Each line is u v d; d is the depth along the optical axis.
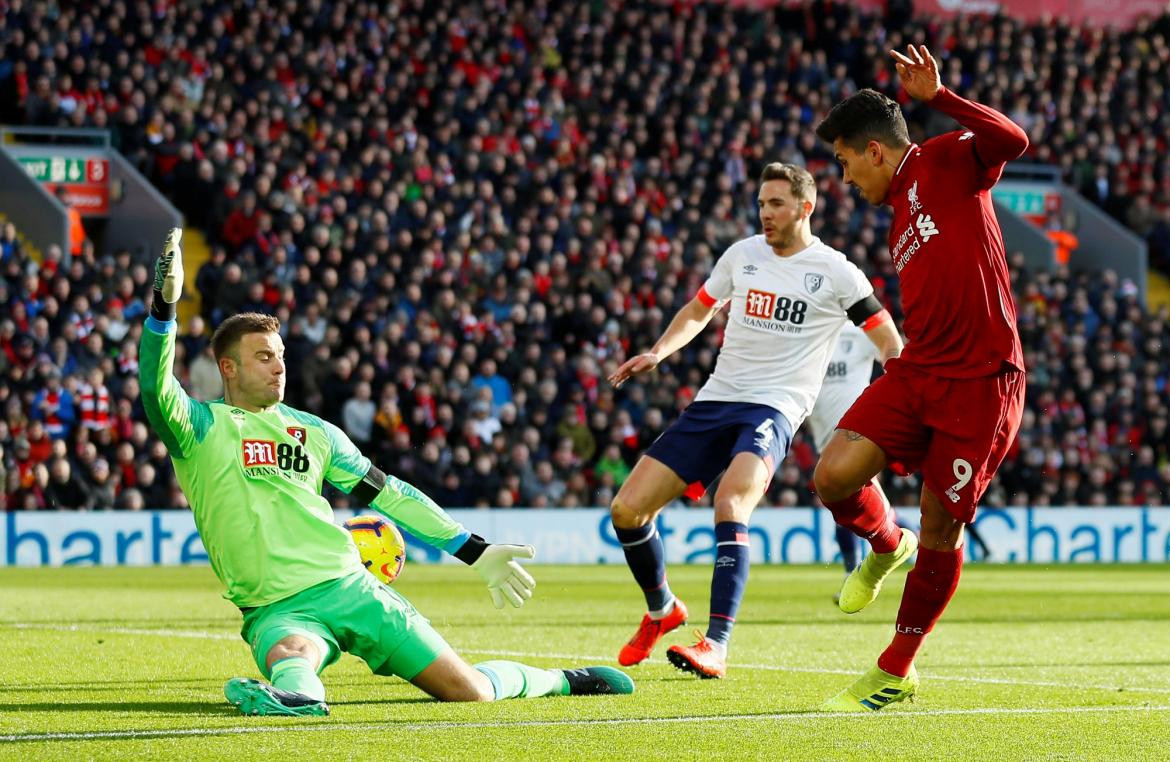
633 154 43.16
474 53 44.12
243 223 36.06
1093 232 49.22
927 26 51.44
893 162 10.05
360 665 12.50
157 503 31.27
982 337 9.72
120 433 31.03
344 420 32.72
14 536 29.64
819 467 10.25
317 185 38.09
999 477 38.09
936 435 9.90
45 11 39.34
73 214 37.22
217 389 32.03
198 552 31.14
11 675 11.45
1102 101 52.50
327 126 39.84
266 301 34.19
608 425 35.00
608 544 34.03
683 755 7.83
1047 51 52.59
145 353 9.28
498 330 36.03
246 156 38.16
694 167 43.69
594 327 36.56
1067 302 43.09
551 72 45.38
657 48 47.06
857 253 41.38
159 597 21.09
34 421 30.05
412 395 33.19
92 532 30.25
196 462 9.61
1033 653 14.52
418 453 32.56
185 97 39.41
